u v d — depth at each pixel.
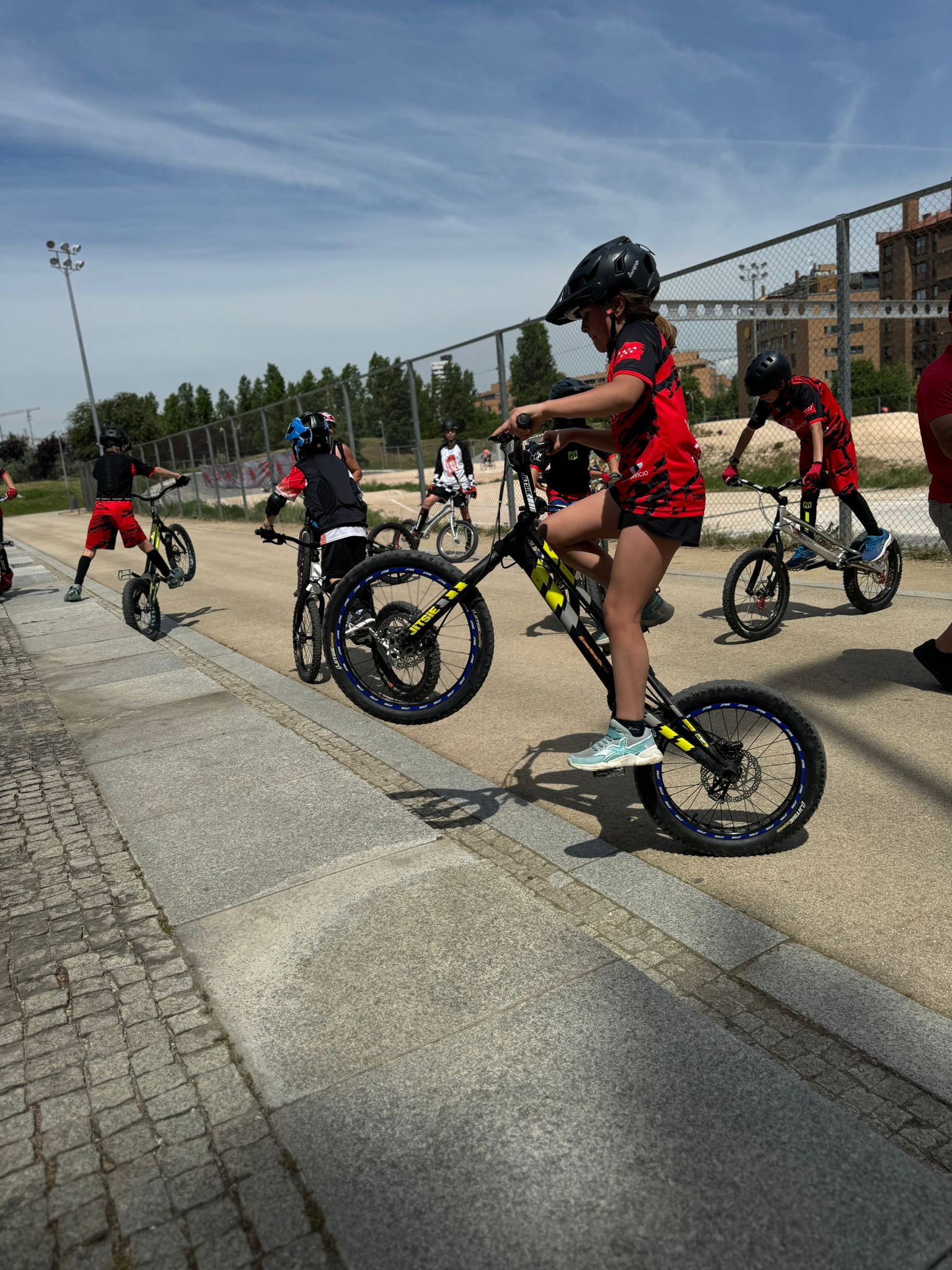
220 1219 1.64
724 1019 2.14
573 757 2.82
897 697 4.48
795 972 2.31
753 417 5.96
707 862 2.99
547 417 2.60
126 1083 2.02
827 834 3.12
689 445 2.67
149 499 8.18
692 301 9.66
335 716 4.91
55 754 4.54
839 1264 1.47
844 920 2.58
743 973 2.32
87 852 3.31
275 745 4.42
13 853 3.35
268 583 11.14
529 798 3.61
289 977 2.39
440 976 2.34
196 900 2.86
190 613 9.20
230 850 3.23
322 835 3.29
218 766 4.16
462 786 3.75
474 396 13.55
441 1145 1.78
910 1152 1.72
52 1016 2.29
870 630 5.89
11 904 2.93
